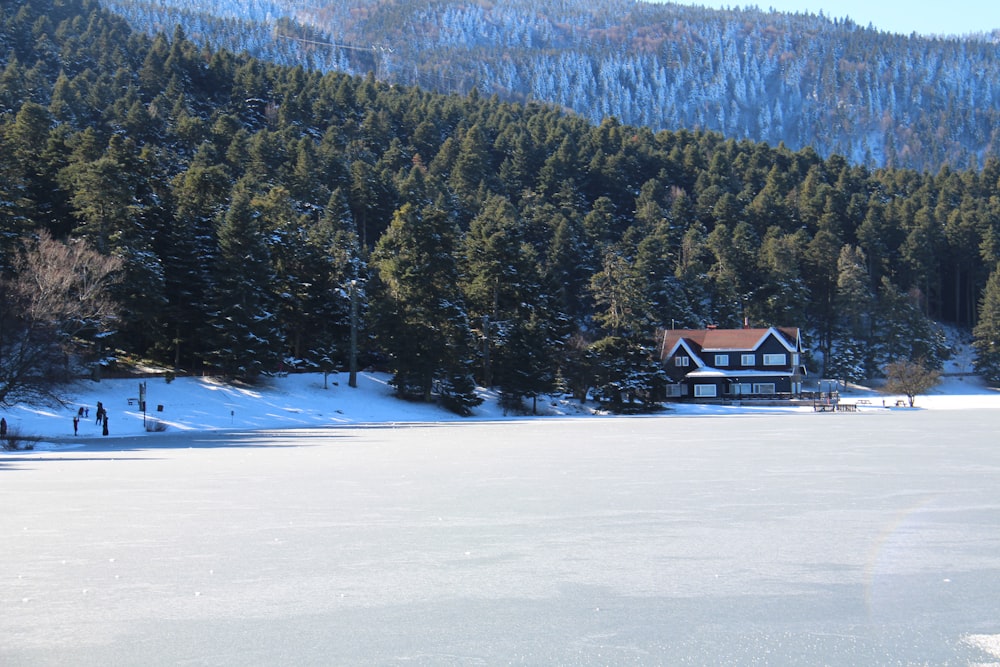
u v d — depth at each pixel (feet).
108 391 223.30
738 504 73.97
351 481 92.68
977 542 57.47
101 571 50.75
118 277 211.61
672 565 51.65
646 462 112.37
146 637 39.24
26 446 148.15
